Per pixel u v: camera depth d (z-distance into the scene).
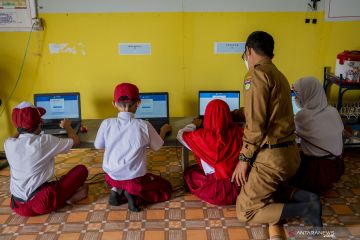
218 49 3.35
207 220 2.39
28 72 3.36
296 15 3.29
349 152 3.48
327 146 2.52
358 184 2.85
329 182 2.58
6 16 3.20
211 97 3.27
